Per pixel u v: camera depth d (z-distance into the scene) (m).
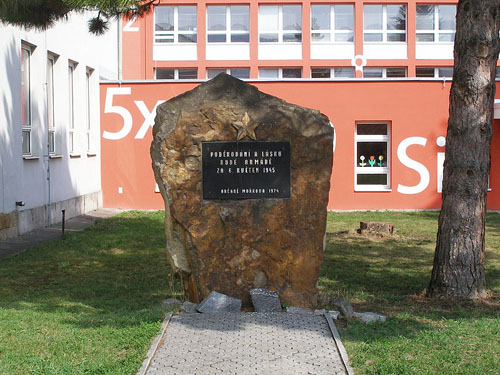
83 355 6.07
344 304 7.87
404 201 21.70
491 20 8.47
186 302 7.98
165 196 8.07
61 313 8.03
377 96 21.52
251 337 6.49
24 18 9.51
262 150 8.02
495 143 21.64
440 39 30.53
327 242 14.89
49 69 17.89
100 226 17.36
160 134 7.99
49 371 5.57
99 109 22.03
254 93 8.11
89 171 21.03
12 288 9.91
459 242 8.69
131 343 6.33
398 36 30.36
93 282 10.52
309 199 8.03
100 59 23.61
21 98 15.40
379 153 21.98
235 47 30.12
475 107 8.51
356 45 30.02
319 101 21.53
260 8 30.06
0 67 14.13
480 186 8.64
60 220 18.16
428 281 10.41
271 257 8.00
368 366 5.80
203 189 7.99
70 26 19.06
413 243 14.80
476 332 7.00
